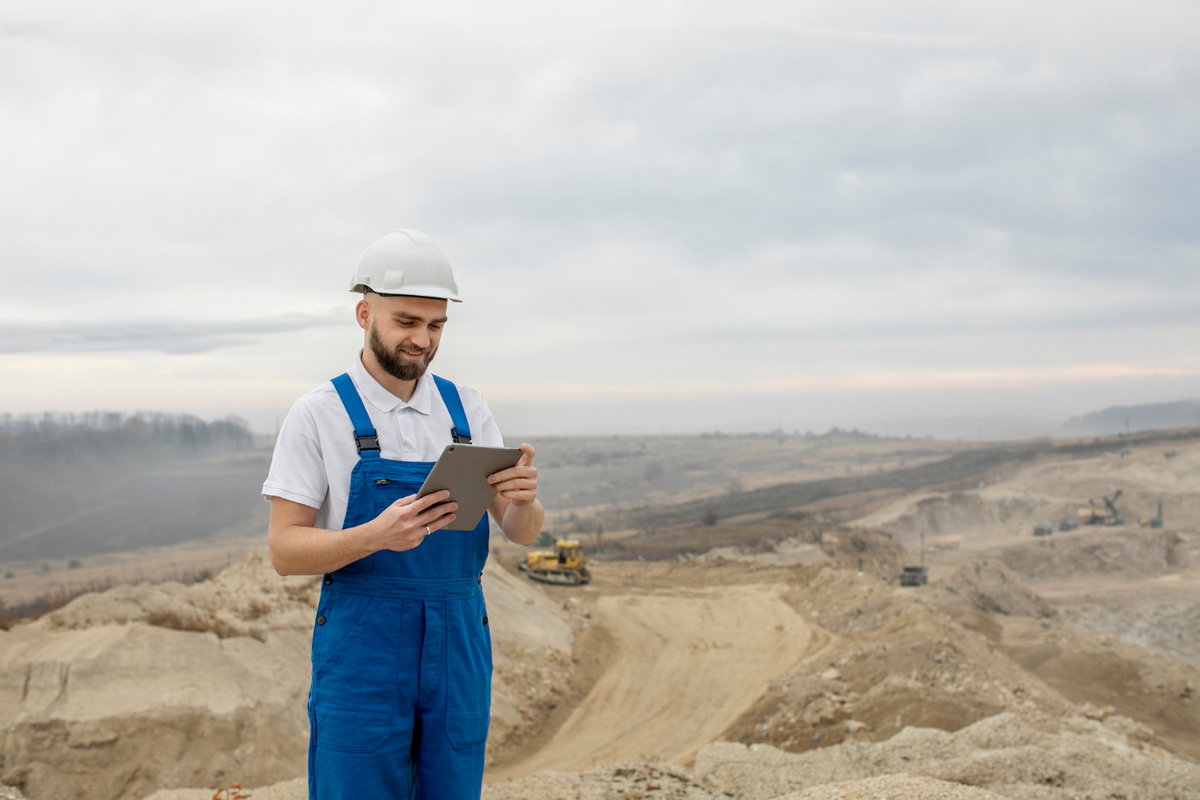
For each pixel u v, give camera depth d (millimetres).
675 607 34625
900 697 18391
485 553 2514
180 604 17453
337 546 2105
